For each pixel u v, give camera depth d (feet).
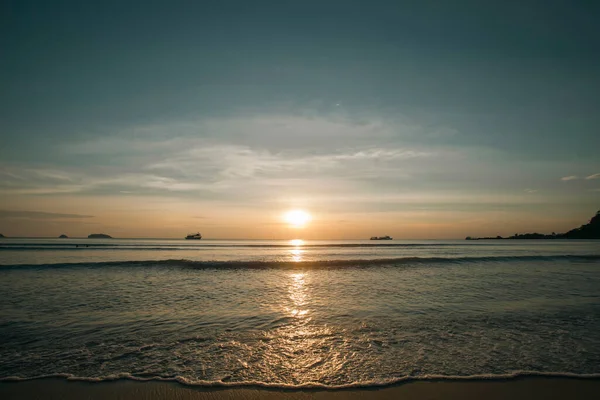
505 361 24.57
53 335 30.17
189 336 30.17
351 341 28.96
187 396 19.57
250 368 23.34
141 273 74.18
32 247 187.42
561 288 55.62
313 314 38.27
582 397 19.65
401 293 51.37
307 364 24.03
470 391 20.17
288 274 74.90
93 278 66.13
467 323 34.47
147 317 36.65
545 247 244.63
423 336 30.30
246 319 36.06
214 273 75.46
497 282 62.44
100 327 32.78
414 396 19.57
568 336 30.25
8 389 20.04
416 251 184.44
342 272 78.59
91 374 22.22
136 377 21.83
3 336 29.76
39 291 51.57
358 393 19.95
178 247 223.51
